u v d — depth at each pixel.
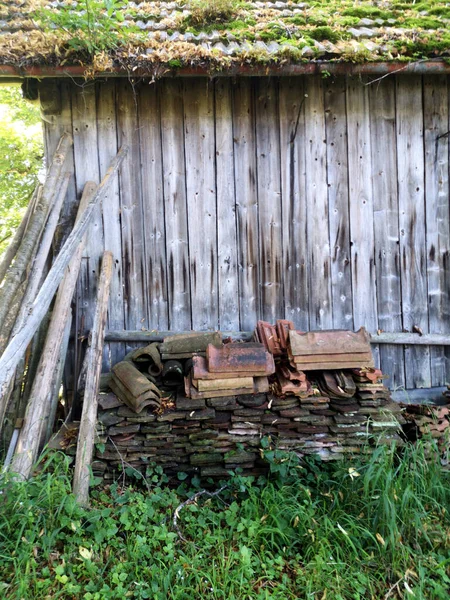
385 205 3.69
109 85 3.53
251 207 3.62
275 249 3.64
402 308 3.72
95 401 2.79
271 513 2.47
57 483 2.28
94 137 3.55
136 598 1.94
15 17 3.53
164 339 3.26
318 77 3.61
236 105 3.59
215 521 2.46
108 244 3.58
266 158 3.61
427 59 3.13
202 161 3.59
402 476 2.58
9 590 1.87
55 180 3.36
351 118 3.64
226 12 3.58
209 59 2.98
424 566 2.21
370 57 3.06
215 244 3.62
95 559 2.09
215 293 3.63
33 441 2.49
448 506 2.57
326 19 3.62
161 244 3.60
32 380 2.99
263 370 2.88
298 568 2.18
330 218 3.66
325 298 3.68
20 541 2.05
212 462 2.87
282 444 2.88
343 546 2.34
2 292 2.90
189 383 2.93
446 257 3.74
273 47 3.12
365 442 2.88
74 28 2.95
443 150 3.71
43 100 3.48
